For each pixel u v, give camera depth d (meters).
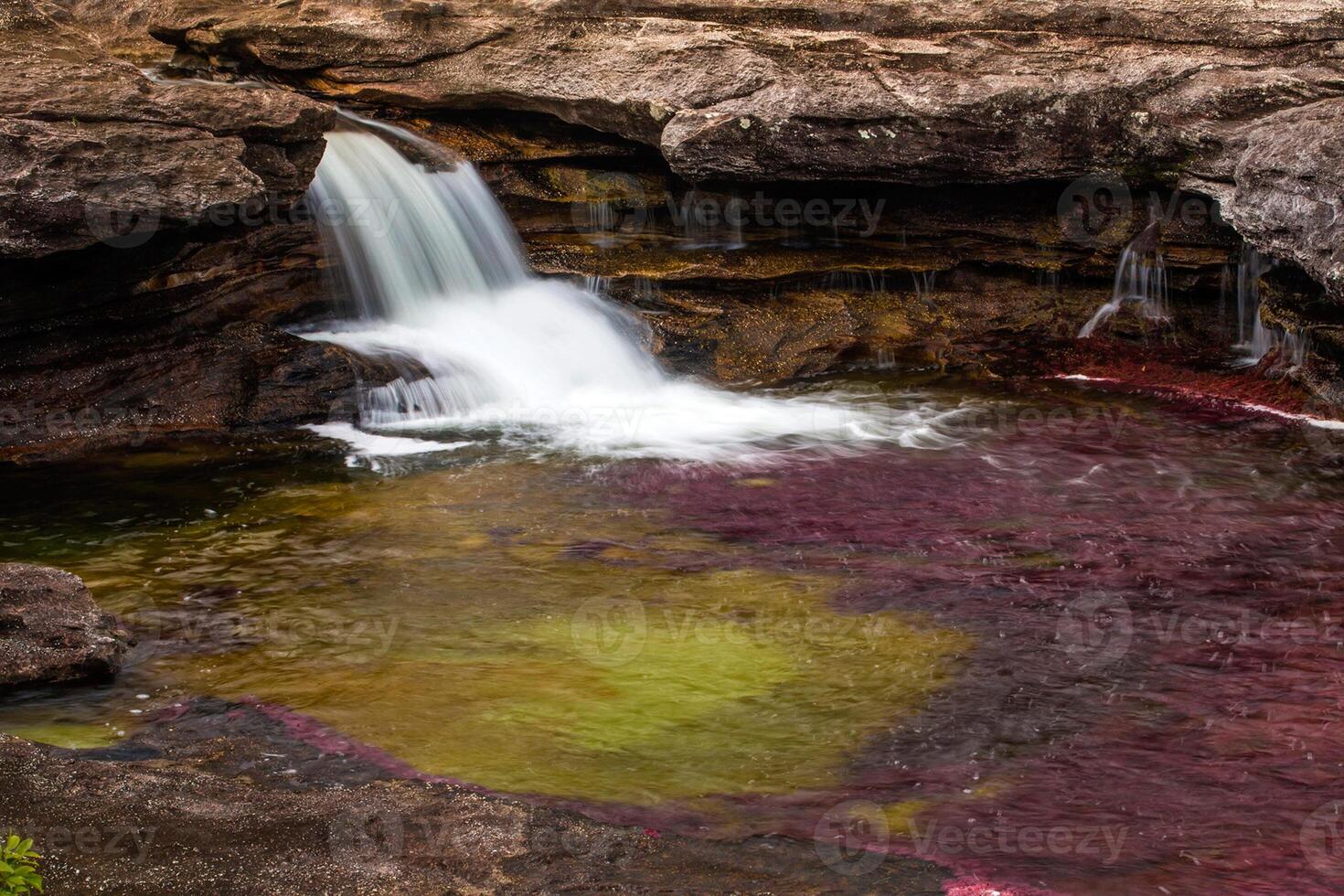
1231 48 11.68
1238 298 11.66
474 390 10.85
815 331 12.05
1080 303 12.30
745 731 5.89
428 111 12.88
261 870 4.64
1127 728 5.86
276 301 10.96
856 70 11.80
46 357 9.92
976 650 6.63
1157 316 11.93
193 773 5.38
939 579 7.52
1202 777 5.45
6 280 9.51
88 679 6.36
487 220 12.29
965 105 11.58
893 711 6.04
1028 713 6.01
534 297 12.05
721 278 12.15
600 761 5.63
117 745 5.73
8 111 9.23
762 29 12.24
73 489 8.92
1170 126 11.33
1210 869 4.80
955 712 6.02
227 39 12.91
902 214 12.48
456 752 5.70
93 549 7.96
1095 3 12.05
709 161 11.68
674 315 11.99
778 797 5.32
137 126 9.64
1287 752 5.64
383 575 7.60
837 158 11.73
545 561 7.79
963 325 12.28
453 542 8.08
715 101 11.71
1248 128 10.88
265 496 8.85
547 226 12.56
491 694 6.23
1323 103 10.28
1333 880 4.73
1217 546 7.95
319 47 12.70
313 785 5.39
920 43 12.03
